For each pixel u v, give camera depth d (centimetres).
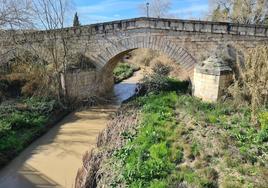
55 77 1994
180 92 1938
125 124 1432
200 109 1458
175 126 1262
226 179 831
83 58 2214
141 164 949
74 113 1955
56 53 2028
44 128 1609
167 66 2862
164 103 1633
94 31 2167
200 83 1694
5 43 2048
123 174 922
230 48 1825
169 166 934
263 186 780
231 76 1625
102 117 1864
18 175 1159
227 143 1032
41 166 1225
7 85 2091
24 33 2106
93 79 2223
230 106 1426
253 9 3116
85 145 1420
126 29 2075
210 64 1642
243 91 1413
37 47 2131
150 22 1991
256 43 1797
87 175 988
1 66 2191
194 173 884
